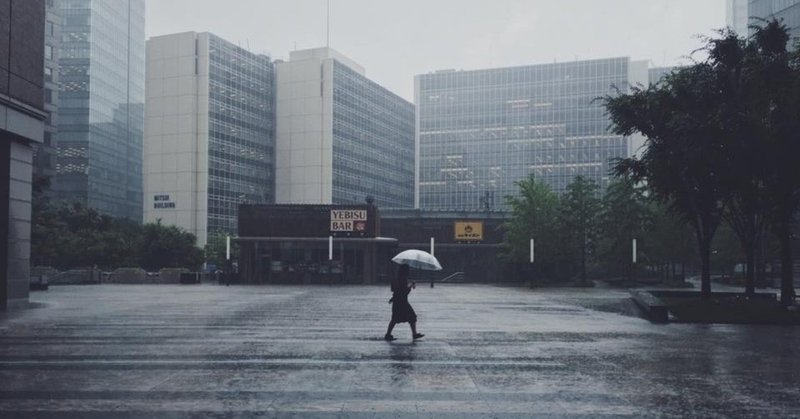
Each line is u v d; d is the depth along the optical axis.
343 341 14.27
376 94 170.38
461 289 45.88
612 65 162.12
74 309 23.59
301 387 9.11
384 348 13.19
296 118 148.50
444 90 177.75
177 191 128.38
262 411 7.68
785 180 22.33
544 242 56.91
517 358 11.91
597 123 162.62
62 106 150.12
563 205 58.56
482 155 173.00
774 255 50.06
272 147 150.88
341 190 151.00
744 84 23.36
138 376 9.92
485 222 64.62
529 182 59.41
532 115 168.88
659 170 26.81
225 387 9.09
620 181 55.62
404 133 187.38
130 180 171.00
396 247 63.50
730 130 22.06
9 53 24.84
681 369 10.77
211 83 130.62
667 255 58.50
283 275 54.91
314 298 31.38
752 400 8.39
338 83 150.25
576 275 65.19
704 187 26.27
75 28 152.00
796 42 23.03
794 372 10.52
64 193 148.75
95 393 8.68
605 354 12.51
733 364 11.33
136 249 73.06
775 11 70.62
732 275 62.94
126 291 40.12
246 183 140.88
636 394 8.74
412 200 191.38
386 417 7.40
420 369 10.64
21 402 8.13
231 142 136.50
